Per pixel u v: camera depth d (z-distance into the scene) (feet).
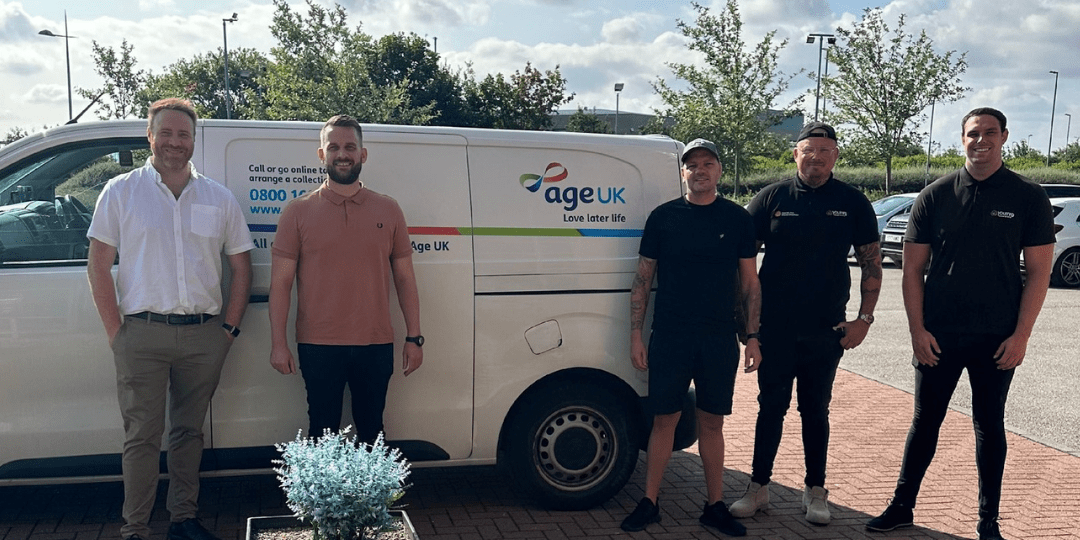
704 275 15.05
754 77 95.04
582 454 16.10
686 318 15.03
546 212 15.71
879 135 100.17
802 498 17.35
